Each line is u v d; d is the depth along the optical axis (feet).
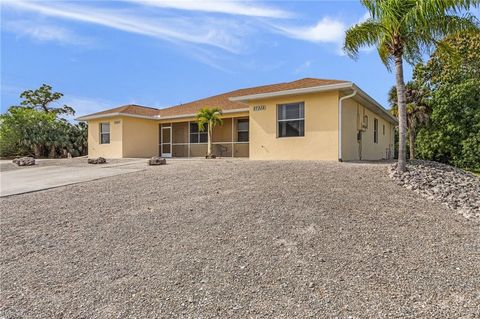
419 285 10.95
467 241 14.90
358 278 11.45
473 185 26.78
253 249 13.92
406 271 11.95
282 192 22.29
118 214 19.34
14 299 10.61
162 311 9.72
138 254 13.84
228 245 14.42
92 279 11.84
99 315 9.61
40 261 13.44
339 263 12.57
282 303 10.01
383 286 10.92
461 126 78.95
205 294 10.64
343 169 30.55
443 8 23.68
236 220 17.38
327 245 14.17
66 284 11.53
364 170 29.78
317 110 42.22
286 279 11.46
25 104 129.29
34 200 23.27
